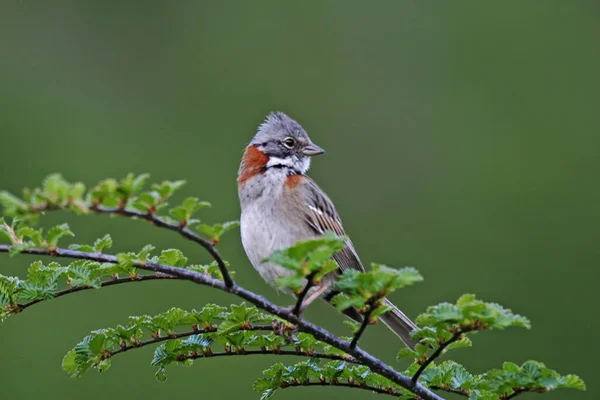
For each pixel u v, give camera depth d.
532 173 14.91
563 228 14.38
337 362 6.32
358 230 14.94
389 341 12.34
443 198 15.03
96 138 14.97
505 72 16.34
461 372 6.05
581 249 14.20
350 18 16.84
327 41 16.66
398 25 16.78
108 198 4.68
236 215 14.82
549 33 16.12
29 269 5.80
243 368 11.79
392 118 15.94
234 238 13.29
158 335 6.07
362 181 15.44
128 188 4.66
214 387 11.67
